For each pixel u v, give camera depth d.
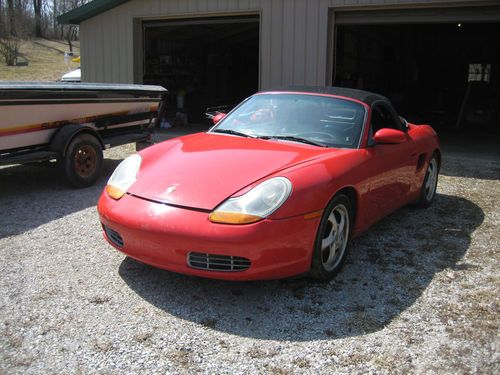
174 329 2.99
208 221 3.12
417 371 2.64
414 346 2.88
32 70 28.30
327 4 9.41
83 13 11.39
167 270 3.64
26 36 40.62
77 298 3.34
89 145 6.54
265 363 2.68
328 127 4.27
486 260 4.20
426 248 4.46
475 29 19.53
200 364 2.65
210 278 3.40
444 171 7.93
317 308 3.29
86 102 6.56
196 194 3.29
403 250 4.39
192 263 3.20
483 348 2.87
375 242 4.59
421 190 5.48
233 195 3.24
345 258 3.85
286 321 3.12
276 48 9.91
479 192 6.61
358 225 3.97
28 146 6.01
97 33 11.62
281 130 4.30
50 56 34.97
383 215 4.52
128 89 7.25
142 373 2.56
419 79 21.08
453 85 21.20
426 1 8.86
